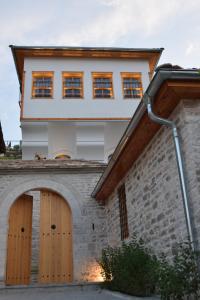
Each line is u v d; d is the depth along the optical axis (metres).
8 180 12.20
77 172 12.62
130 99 18.28
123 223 9.69
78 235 11.85
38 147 17.12
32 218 13.87
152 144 7.06
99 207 12.27
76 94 18.17
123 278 7.23
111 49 18.92
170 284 4.75
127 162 8.54
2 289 9.19
